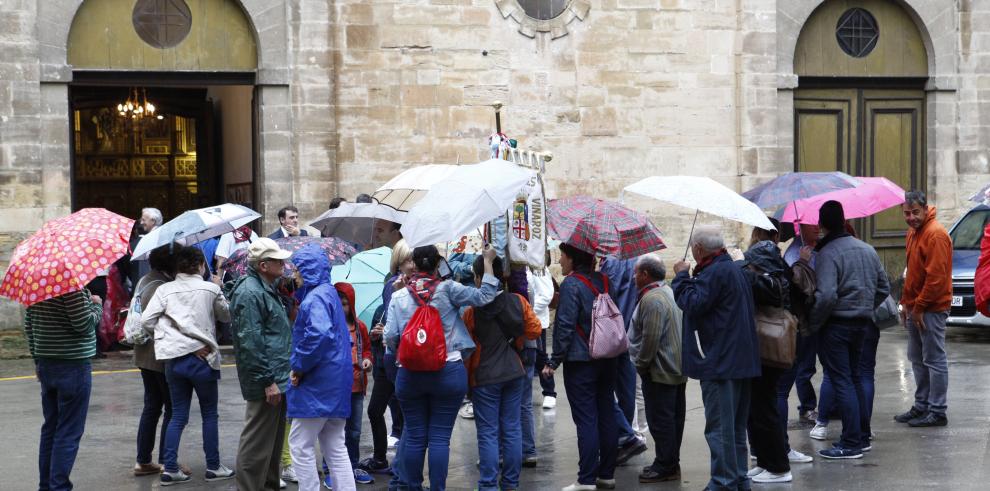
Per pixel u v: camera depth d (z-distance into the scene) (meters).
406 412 7.61
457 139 17.02
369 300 9.51
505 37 17.16
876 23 18.98
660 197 8.11
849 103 18.97
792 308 8.80
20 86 15.12
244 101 18.83
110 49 15.77
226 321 8.75
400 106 16.78
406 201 11.14
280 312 7.70
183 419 8.62
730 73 18.05
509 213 8.05
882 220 19.17
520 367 7.79
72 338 7.90
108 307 14.92
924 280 10.04
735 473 7.67
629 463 9.16
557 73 17.39
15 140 15.13
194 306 8.52
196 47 16.11
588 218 8.17
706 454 9.45
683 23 17.81
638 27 17.66
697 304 7.50
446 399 7.51
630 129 17.69
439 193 7.43
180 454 9.61
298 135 16.38
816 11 18.72
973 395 11.52
